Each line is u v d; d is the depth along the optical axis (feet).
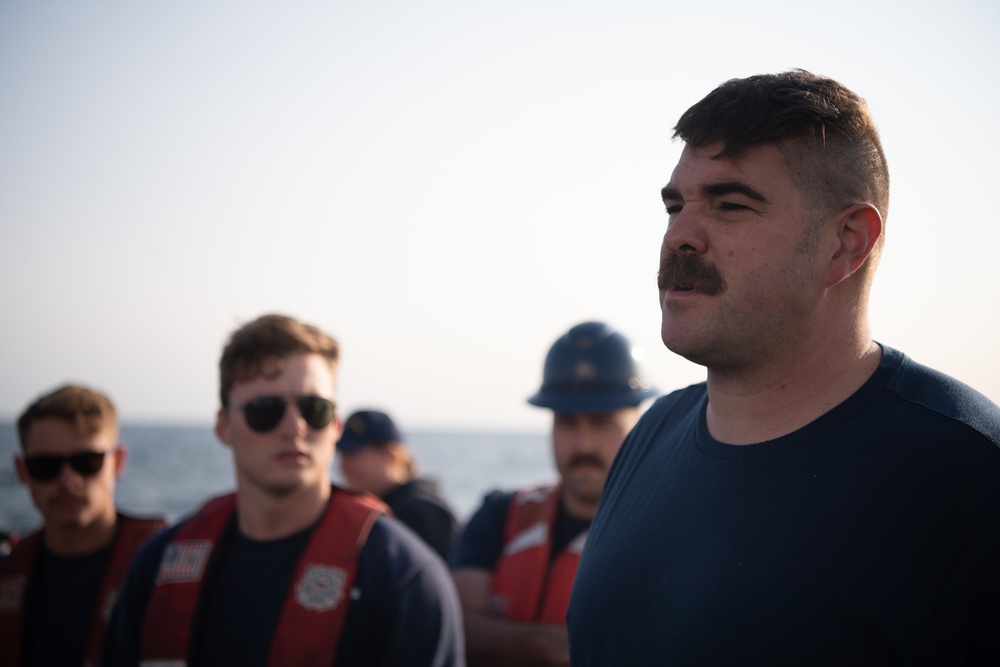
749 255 4.63
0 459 117.08
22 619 11.98
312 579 8.98
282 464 9.20
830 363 4.73
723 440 5.07
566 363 11.31
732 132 4.70
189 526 9.82
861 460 4.36
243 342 9.49
